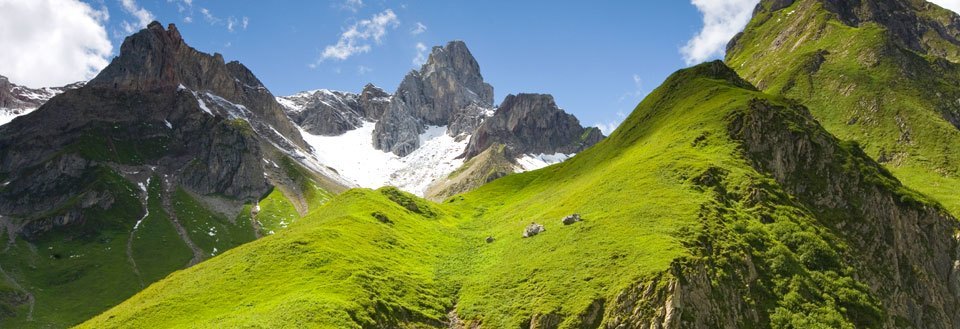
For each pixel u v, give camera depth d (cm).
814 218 12988
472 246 14975
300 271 11506
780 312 10325
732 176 13388
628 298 9738
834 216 13550
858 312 10862
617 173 15175
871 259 12988
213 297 11062
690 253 10438
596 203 13825
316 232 13300
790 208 12862
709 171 13425
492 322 10456
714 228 11388
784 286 10825
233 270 12175
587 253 11350
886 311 11219
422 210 18762
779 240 11900
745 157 14400
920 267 13450
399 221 16200
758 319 10194
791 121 15362
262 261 12238
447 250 14700
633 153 17412
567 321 9831
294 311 9475
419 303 11144
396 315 10519
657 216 11944
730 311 10006
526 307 10500
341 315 9612
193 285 11875
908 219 14075
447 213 19950
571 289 10462
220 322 9406
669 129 17200
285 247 12594
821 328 10150
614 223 12175
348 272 11306
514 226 15688
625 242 11231
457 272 12825
